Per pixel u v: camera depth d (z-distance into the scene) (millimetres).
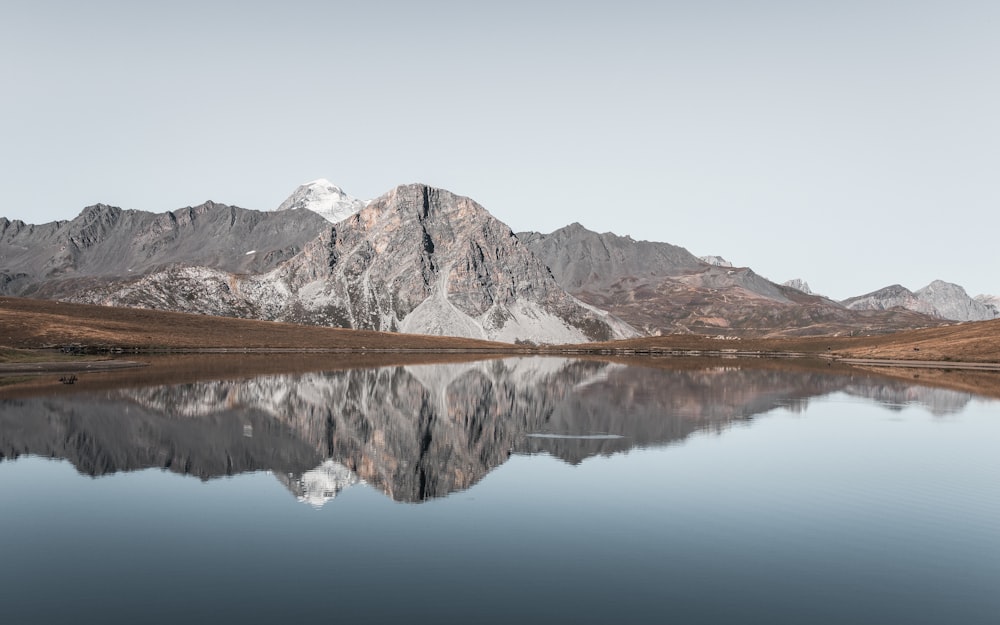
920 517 32719
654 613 22234
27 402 70812
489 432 57000
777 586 24547
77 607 22453
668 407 75625
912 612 22562
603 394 90000
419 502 34781
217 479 39406
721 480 39875
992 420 66938
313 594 23484
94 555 27156
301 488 37469
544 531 30219
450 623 21359
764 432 57969
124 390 84000
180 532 29922
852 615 22266
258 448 48844
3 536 29297
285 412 67688
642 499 35500
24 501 34656
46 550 27719
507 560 26734
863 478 40531
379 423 61281
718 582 24797
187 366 137000
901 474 41750
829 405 79000
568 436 55062
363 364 159375
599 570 25812
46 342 192750
